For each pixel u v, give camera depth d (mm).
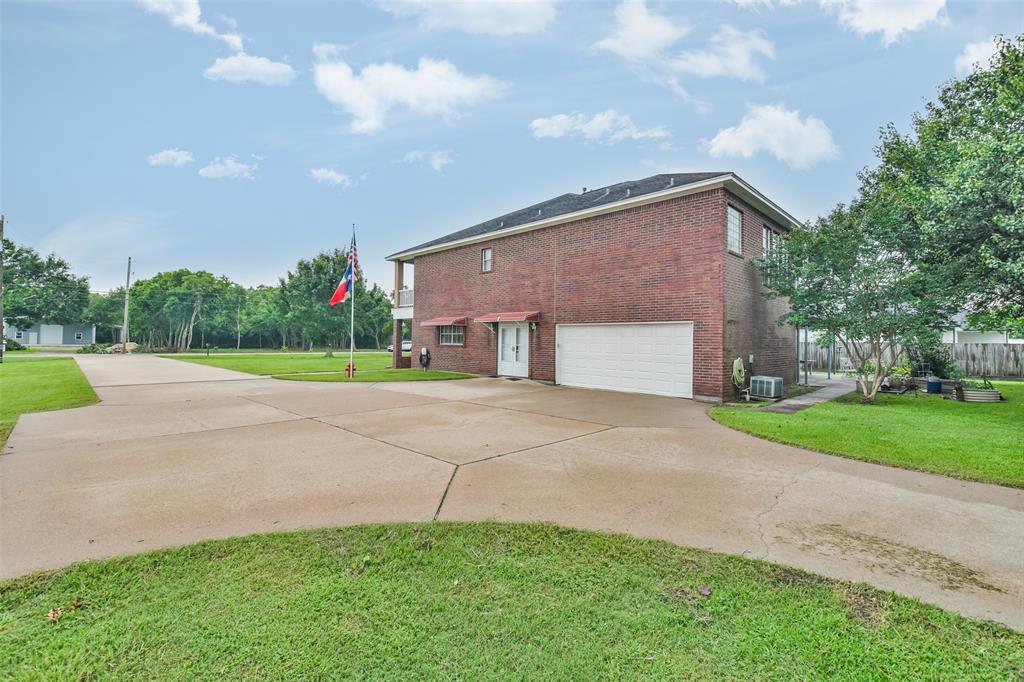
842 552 3266
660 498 4367
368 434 7184
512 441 6738
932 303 9484
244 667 2080
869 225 9961
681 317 11805
